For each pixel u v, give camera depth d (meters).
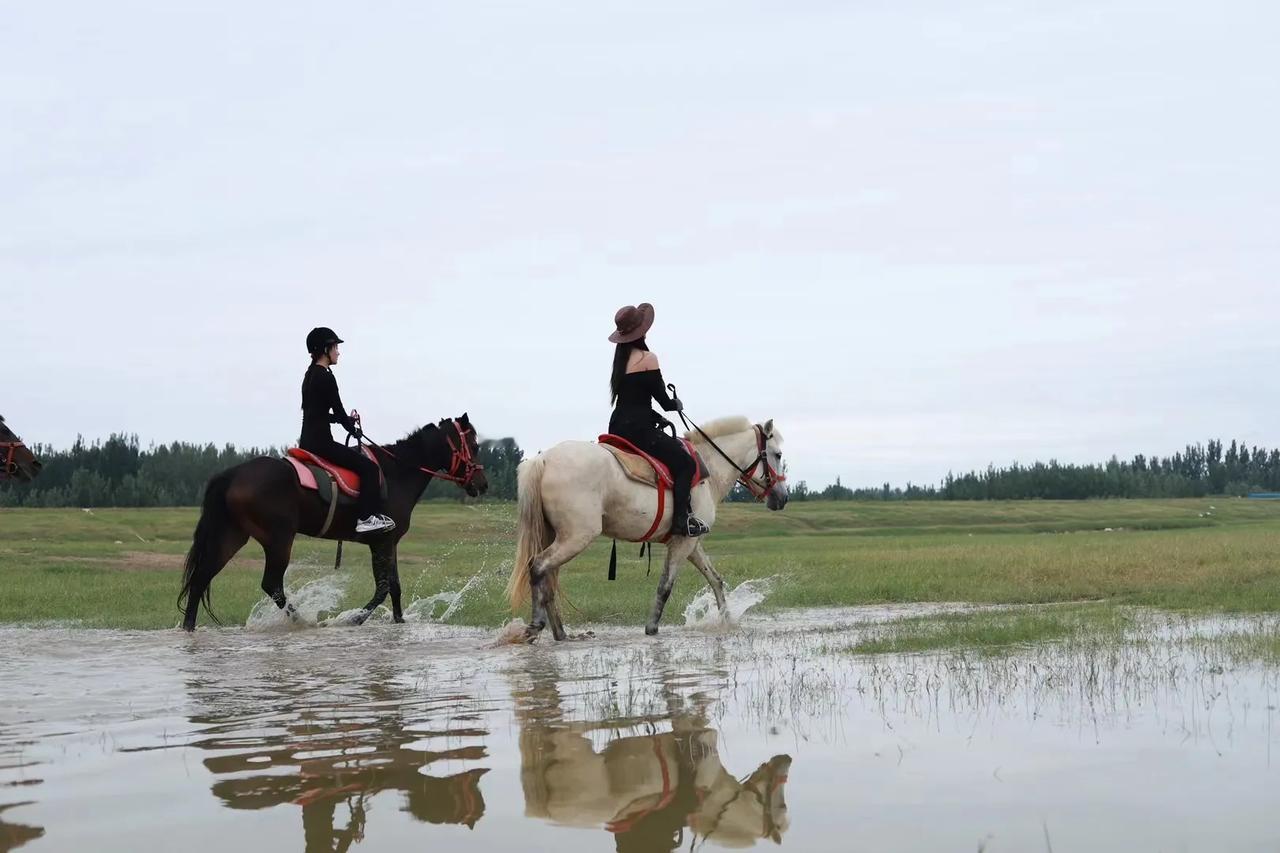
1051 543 30.97
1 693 7.41
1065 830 3.91
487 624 12.70
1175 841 3.76
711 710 6.48
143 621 12.89
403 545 33.09
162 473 75.81
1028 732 5.66
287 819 4.22
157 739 5.78
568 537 10.80
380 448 13.23
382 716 6.42
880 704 6.56
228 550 12.16
